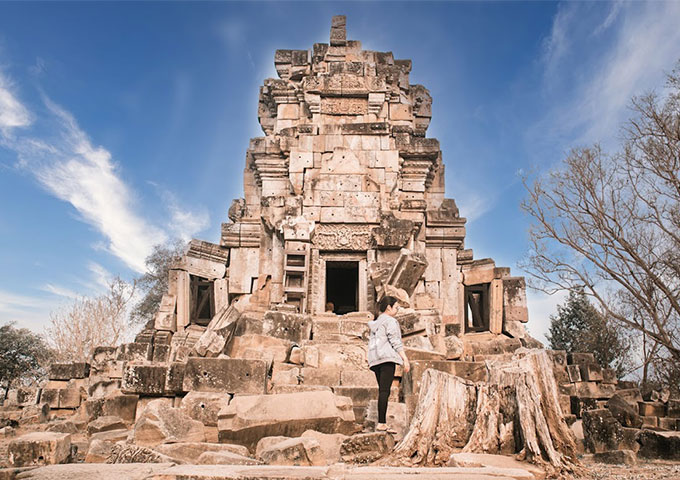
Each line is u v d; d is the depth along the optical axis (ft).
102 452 27.45
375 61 80.18
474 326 71.97
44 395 51.72
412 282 55.62
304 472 17.80
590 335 110.52
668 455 31.35
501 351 63.21
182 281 69.36
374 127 71.31
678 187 66.23
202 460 22.09
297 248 63.05
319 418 28.91
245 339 44.70
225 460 21.93
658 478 22.48
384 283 57.31
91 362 55.83
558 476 20.25
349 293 97.76
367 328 49.52
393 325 26.73
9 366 110.22
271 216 67.46
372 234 63.82
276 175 73.56
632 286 69.97
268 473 17.63
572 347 124.77
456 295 71.31
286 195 72.23
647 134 67.72
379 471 18.12
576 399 44.01
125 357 54.13
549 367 24.88
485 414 23.70
